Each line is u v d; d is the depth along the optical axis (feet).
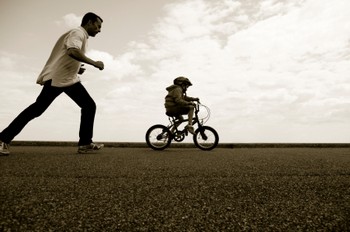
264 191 6.04
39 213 4.52
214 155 13.24
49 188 6.03
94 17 13.04
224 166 9.32
